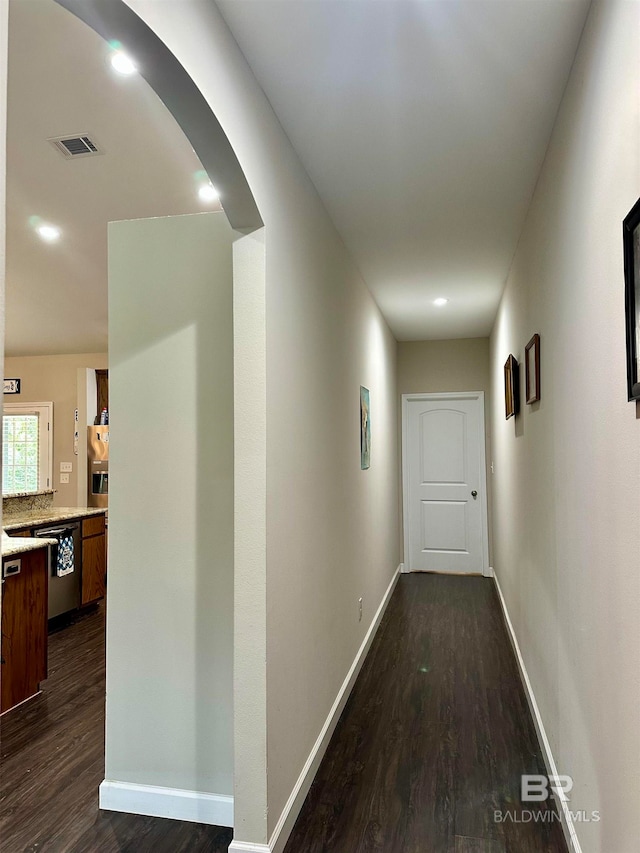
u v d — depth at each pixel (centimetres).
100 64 218
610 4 134
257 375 186
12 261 434
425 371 627
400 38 165
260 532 184
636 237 115
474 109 201
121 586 220
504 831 200
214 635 212
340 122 208
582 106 164
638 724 122
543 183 238
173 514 217
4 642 304
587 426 164
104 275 462
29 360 738
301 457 230
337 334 307
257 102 184
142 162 294
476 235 319
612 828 142
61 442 725
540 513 256
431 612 468
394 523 579
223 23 158
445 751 254
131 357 223
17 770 245
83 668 370
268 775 183
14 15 191
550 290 224
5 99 76
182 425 218
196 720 212
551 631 230
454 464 623
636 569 122
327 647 270
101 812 215
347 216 291
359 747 259
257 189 182
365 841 196
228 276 217
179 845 196
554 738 222
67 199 333
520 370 331
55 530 457
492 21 158
